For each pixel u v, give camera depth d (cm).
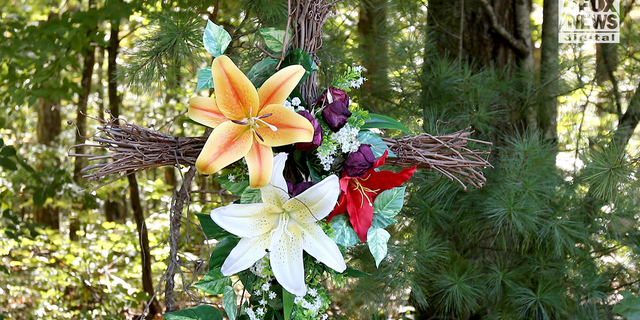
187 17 160
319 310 103
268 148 90
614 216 195
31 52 295
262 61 103
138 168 95
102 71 456
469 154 115
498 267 202
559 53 227
